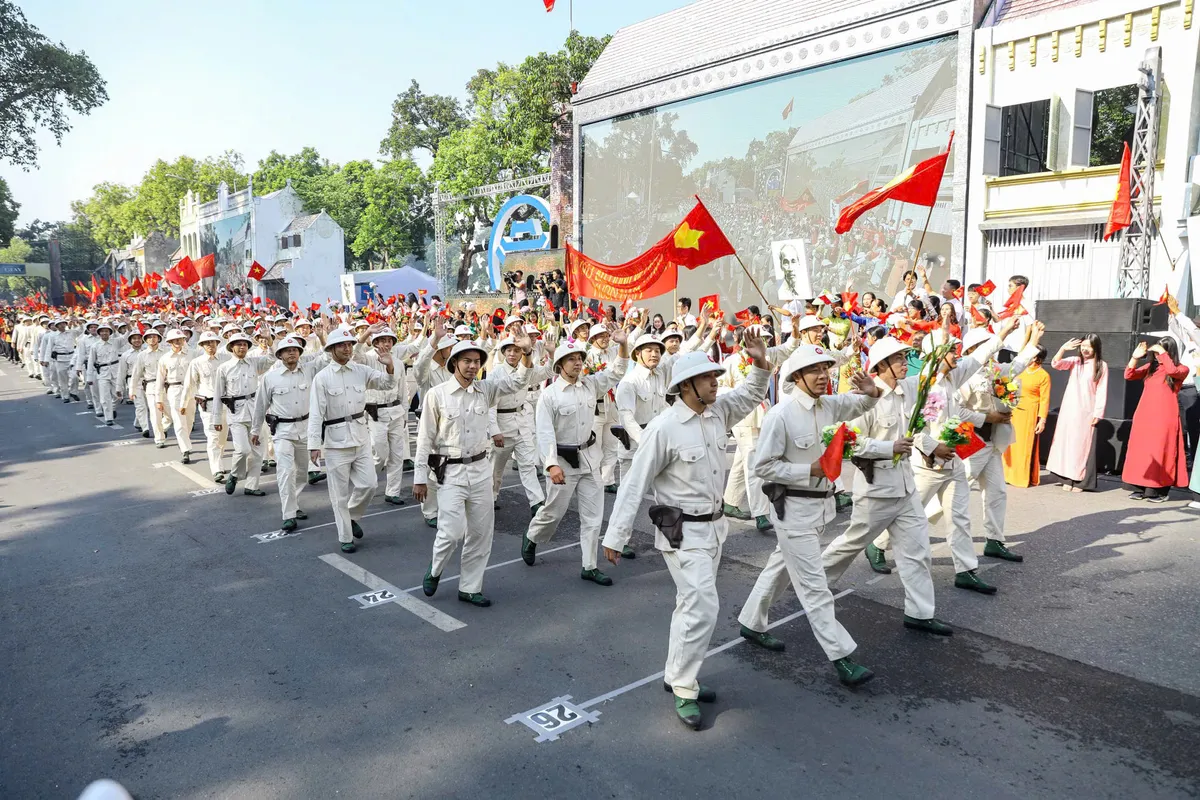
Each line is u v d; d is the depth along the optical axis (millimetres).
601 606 6258
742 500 8812
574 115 24516
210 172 72750
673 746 4223
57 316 28094
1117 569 6605
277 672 5258
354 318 15656
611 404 9656
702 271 20812
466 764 4125
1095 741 4125
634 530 8500
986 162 15070
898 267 16547
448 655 5438
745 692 4789
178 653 5609
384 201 51812
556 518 7059
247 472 10375
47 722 4719
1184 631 5387
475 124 39875
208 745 4398
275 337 15477
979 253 15438
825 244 17953
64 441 15344
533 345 10109
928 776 3869
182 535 8602
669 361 8203
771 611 6070
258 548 8039
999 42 14883
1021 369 6840
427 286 43812
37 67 37031
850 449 4805
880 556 6801
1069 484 9586
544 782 3941
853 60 17203
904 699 4629
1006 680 4809
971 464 6863
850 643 4812
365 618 6145
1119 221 12328
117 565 7652
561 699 4781
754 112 19344
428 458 6359
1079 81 14047
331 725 4566
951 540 6344
